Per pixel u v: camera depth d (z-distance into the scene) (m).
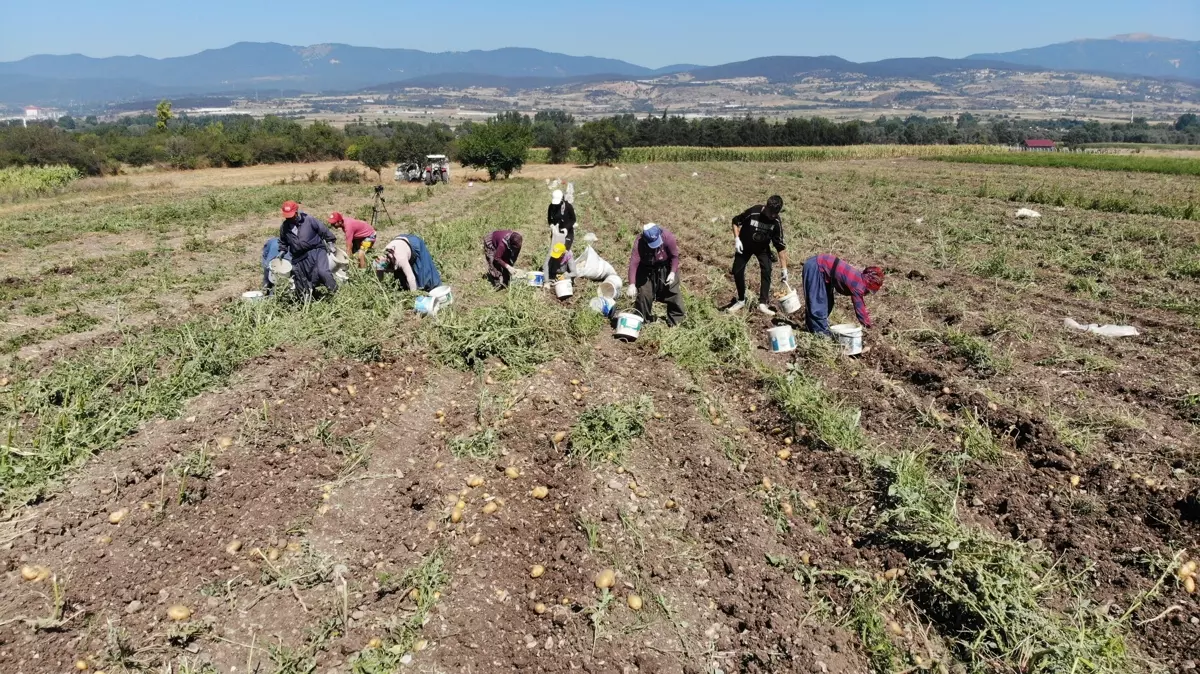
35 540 4.42
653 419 6.20
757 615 4.09
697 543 4.69
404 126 89.81
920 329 8.47
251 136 64.00
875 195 25.05
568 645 3.86
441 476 5.22
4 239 15.90
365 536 4.61
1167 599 4.09
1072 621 3.97
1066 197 21.69
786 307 9.02
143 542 4.44
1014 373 7.19
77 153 47.69
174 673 3.61
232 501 4.83
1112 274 11.44
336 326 7.84
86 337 8.55
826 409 6.15
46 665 3.60
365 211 23.75
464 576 4.29
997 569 4.26
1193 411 6.25
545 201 26.95
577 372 7.20
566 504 4.99
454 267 11.98
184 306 10.12
